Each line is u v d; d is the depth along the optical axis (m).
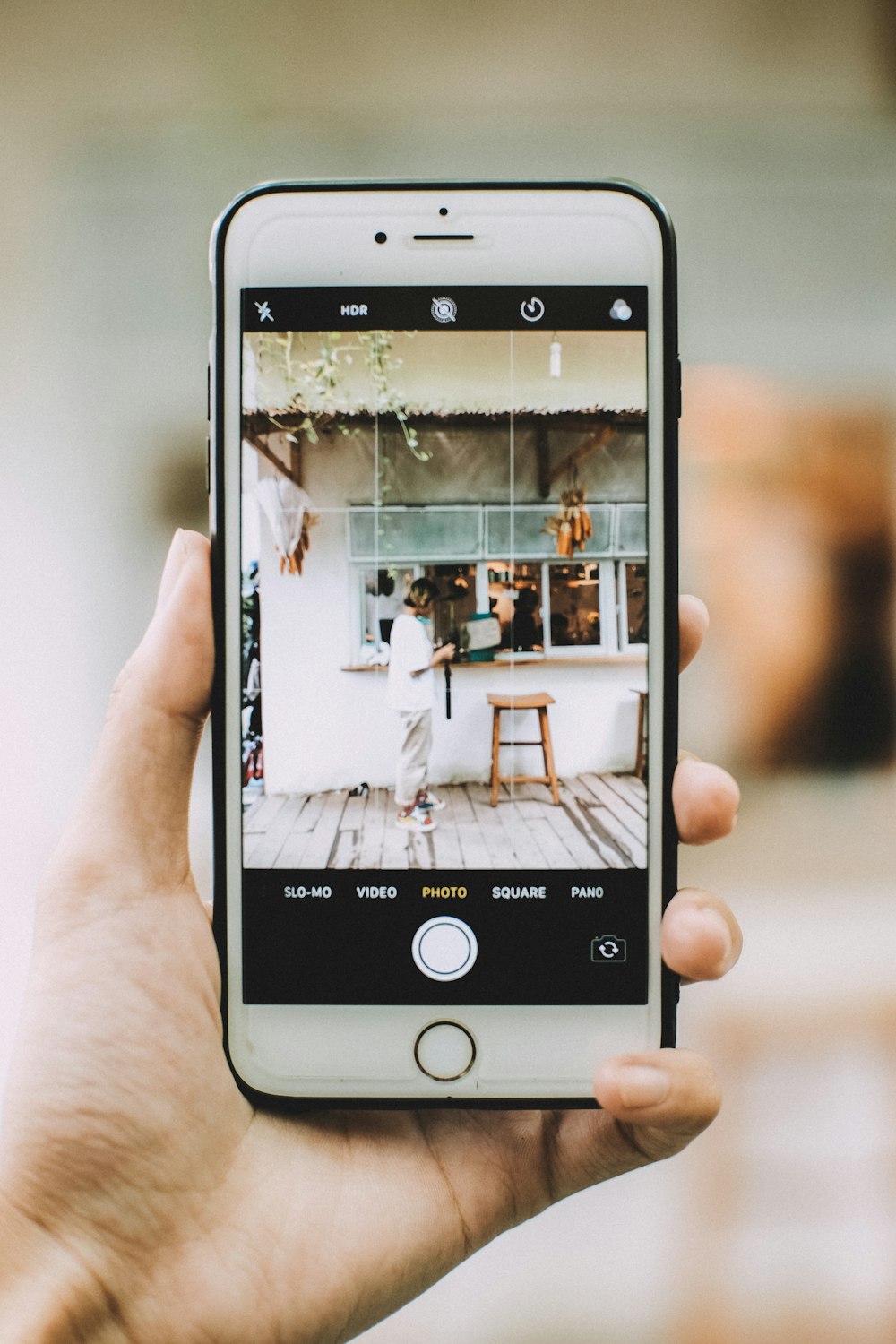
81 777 1.75
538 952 0.70
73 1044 0.62
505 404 0.74
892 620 1.90
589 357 0.73
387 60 1.59
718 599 1.89
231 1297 0.60
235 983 0.69
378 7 1.58
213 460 0.72
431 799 0.73
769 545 1.88
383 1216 0.66
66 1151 0.60
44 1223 0.58
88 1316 0.56
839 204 1.69
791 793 1.93
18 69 1.60
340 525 0.74
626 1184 1.64
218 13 1.58
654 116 1.62
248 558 0.73
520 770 0.74
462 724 0.76
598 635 0.74
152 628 0.71
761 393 1.80
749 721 1.92
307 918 0.70
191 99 1.61
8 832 1.73
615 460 0.74
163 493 1.75
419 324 0.74
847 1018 1.76
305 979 0.70
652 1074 0.62
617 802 0.73
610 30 1.59
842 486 1.86
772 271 1.71
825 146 1.65
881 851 1.92
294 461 0.74
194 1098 0.64
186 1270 0.60
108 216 1.67
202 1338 0.59
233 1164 0.65
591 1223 1.61
